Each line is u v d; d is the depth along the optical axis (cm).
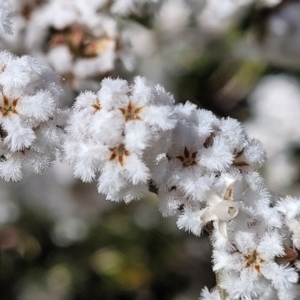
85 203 16
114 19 13
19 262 17
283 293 9
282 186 16
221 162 9
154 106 9
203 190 9
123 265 17
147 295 16
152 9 13
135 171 9
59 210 16
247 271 9
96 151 9
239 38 14
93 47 12
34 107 9
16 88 9
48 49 12
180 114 9
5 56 9
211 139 9
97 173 10
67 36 12
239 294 9
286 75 18
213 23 14
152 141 9
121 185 9
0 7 9
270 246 9
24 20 12
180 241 14
